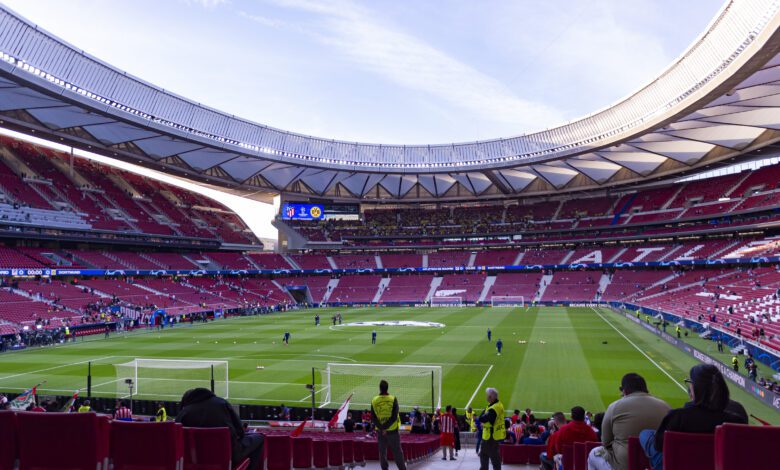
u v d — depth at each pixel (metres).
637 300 81.56
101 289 70.12
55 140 67.88
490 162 90.38
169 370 34.75
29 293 60.12
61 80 51.97
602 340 48.19
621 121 69.69
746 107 56.69
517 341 48.12
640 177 92.75
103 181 88.69
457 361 38.09
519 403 26.36
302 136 87.00
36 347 47.81
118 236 79.25
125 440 5.48
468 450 18.45
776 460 4.17
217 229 100.56
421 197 112.31
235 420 6.11
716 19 45.84
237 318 76.12
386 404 9.88
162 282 82.69
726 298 61.53
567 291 93.75
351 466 11.69
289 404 26.72
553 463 9.52
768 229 80.44
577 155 81.38
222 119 75.12
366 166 92.50
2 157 74.94
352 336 53.25
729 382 30.88
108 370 35.81
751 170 88.31
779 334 38.44
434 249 113.25
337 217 111.25
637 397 5.45
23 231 66.38
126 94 60.12
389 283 104.38
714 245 83.69
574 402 26.33
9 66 46.00
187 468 5.71
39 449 5.33
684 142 75.06
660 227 93.12
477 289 98.94
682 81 55.00
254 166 91.12
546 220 107.31
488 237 109.44
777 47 38.84
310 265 106.88
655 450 4.78
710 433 4.49
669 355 39.69
